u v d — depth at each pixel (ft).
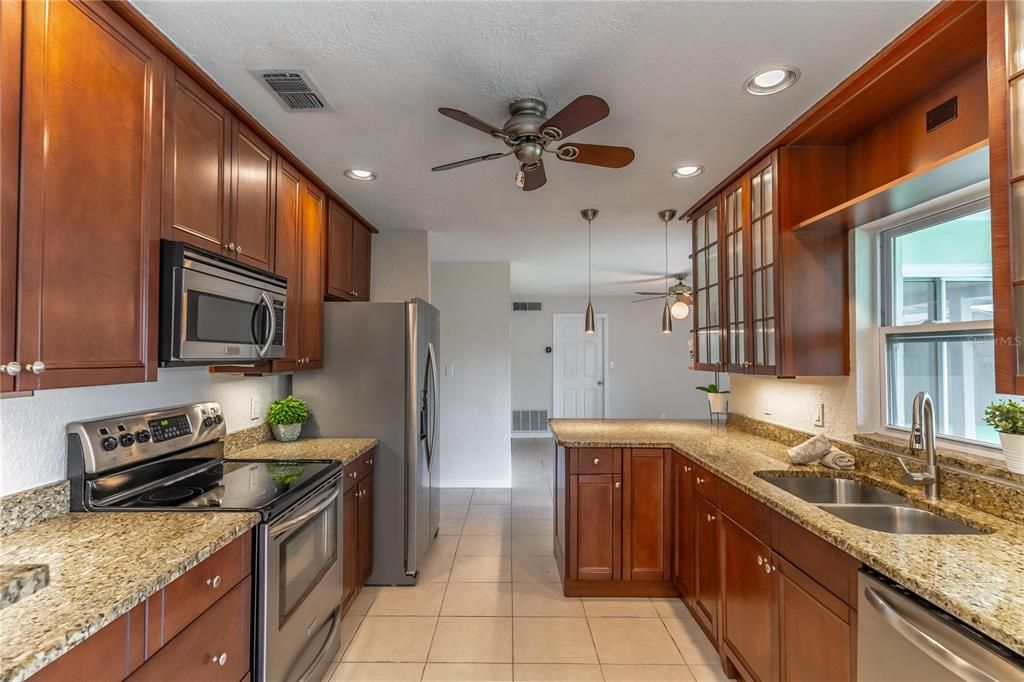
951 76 5.71
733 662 6.99
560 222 12.54
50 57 3.97
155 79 5.11
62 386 4.05
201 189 5.90
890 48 5.29
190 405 7.28
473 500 16.17
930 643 3.52
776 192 7.71
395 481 10.13
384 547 10.12
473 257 17.21
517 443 27.02
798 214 7.62
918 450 6.40
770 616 5.95
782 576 5.70
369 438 10.12
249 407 9.21
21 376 3.73
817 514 5.24
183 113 5.57
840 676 4.66
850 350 7.65
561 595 9.78
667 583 9.74
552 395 28.66
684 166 8.71
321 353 10.07
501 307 17.89
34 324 3.82
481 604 9.40
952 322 6.25
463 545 12.35
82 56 4.26
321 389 10.19
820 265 7.66
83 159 4.26
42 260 3.89
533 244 15.07
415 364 10.18
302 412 9.77
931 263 6.71
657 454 9.80
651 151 8.07
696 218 11.35
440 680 7.14
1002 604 3.34
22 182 3.74
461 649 7.93
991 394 5.90
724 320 9.71
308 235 9.23
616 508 9.77
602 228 13.15
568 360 28.73
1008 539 4.56
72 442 5.39
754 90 6.22
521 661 7.61
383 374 10.18
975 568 3.91
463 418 17.89
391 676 7.24
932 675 3.59
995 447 5.75
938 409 6.59
